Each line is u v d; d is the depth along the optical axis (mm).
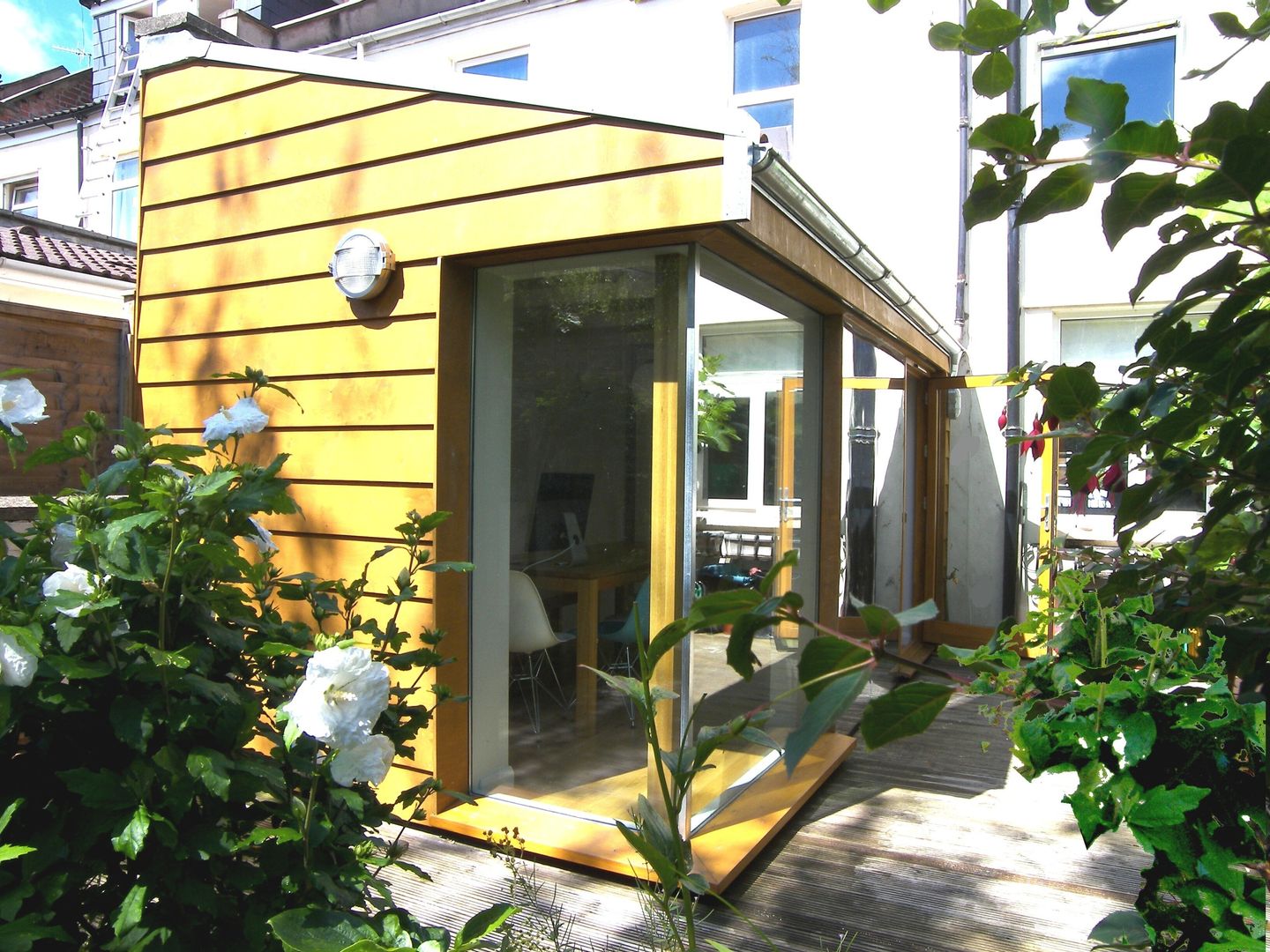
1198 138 700
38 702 1207
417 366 3178
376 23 8984
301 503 3445
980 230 6496
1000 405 6430
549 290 3223
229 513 1404
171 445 1445
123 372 4918
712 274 3064
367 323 3301
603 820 3078
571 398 3170
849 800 3666
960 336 6512
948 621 6559
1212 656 1122
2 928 1043
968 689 1146
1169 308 846
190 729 1258
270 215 3529
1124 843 3232
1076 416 966
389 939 1119
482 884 2779
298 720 1162
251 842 1221
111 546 1191
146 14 11570
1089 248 6215
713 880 2721
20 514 4137
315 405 3420
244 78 3590
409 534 1680
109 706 1234
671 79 7492
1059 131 778
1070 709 1167
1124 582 1190
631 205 2797
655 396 2977
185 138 3756
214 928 1268
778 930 2588
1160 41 6008
